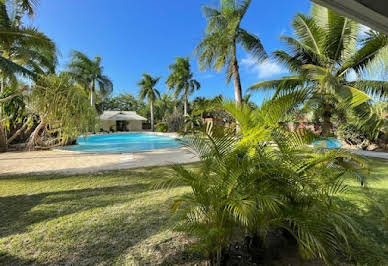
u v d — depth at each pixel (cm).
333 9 147
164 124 2494
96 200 350
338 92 558
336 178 235
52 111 770
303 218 175
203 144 212
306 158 223
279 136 217
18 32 642
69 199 354
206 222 193
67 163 654
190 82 2336
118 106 3612
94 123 844
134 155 809
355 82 641
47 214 298
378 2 142
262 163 190
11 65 619
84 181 454
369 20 158
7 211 306
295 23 728
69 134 840
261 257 202
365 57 607
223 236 183
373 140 890
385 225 263
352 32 627
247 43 981
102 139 1841
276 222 185
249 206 163
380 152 834
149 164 631
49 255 209
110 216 294
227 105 222
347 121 784
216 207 179
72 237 241
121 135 2225
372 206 306
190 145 222
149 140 1759
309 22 682
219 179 193
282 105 223
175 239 239
